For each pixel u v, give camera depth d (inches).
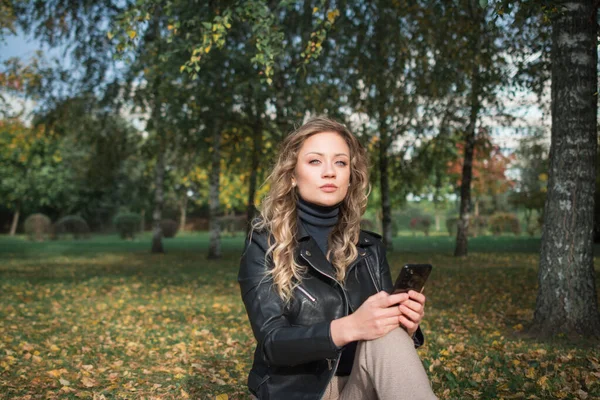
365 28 478.0
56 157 1466.5
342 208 90.2
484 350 221.6
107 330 288.2
